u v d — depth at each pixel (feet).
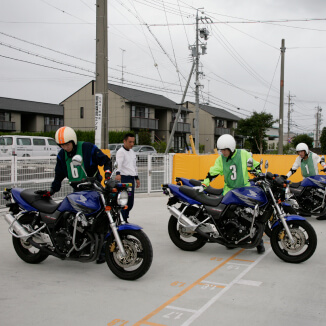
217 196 18.95
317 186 25.20
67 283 13.91
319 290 13.26
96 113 33.37
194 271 15.42
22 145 69.62
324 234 22.50
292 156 37.73
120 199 14.07
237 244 16.78
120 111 130.11
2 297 12.51
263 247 18.35
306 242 16.39
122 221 14.43
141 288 13.41
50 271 15.33
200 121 180.45
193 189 17.67
